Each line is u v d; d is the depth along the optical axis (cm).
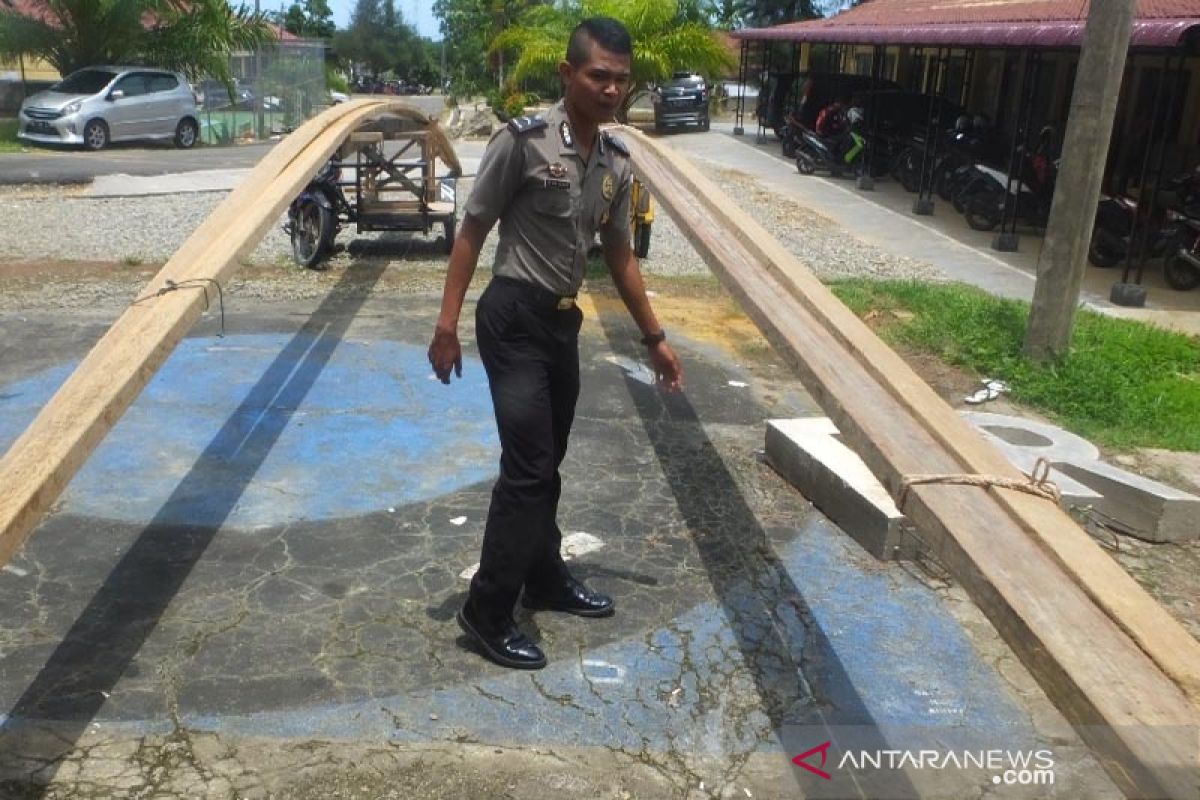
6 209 1153
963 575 226
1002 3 1462
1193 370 696
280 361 622
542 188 298
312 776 276
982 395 620
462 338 694
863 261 1041
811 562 404
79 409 277
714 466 495
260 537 406
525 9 2886
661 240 1098
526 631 347
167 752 283
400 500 444
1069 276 648
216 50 2267
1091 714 179
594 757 288
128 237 1009
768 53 2472
